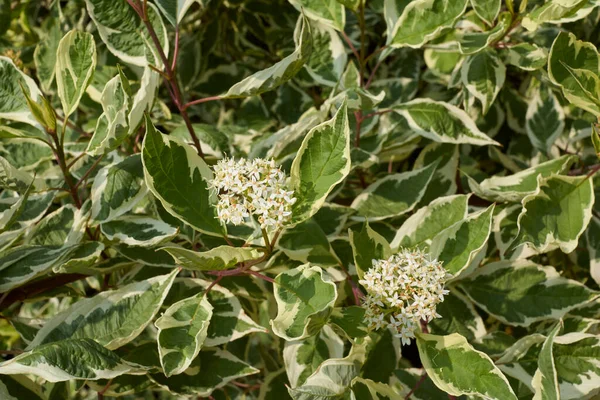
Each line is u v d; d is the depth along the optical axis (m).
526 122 0.85
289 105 0.92
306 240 0.70
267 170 0.63
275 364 0.84
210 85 0.95
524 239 0.69
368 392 0.66
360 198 0.75
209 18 0.97
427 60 0.90
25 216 0.72
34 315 0.99
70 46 0.68
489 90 0.78
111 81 0.70
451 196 0.71
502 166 0.94
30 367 0.62
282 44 0.98
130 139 0.80
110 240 0.71
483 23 0.79
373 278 0.64
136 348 0.71
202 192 0.66
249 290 0.75
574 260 0.83
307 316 0.62
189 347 0.64
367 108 0.74
